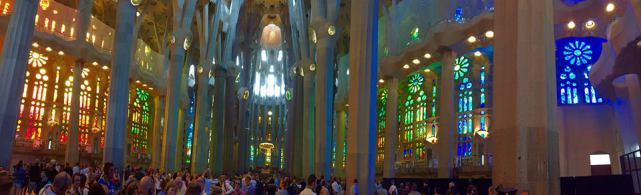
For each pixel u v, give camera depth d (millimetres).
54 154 32938
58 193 4707
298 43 37500
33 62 32969
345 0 36406
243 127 44156
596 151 24875
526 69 7555
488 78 31578
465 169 26141
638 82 18375
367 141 16031
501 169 7555
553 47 8016
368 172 15812
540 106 7453
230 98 39375
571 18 22172
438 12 25266
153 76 37875
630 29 14406
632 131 21469
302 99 38281
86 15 31062
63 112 34812
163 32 40219
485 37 23125
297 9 34938
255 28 43938
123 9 23812
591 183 12633
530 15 7777
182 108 39906
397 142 37844
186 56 41312
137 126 40906
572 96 26672
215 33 35906
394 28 29750
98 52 32031
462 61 33438
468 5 23891
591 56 26859
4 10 28328
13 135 16875
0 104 16594
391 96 28703
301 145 38031
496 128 7844
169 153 29172
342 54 40969
